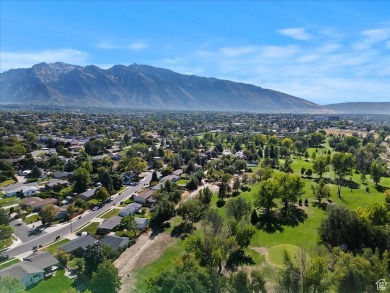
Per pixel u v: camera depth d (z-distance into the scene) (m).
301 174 146.88
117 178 136.38
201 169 157.00
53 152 191.62
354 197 113.12
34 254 76.00
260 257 74.00
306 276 51.75
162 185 130.12
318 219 94.69
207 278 53.31
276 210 102.62
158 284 51.88
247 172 159.25
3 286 55.94
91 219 102.50
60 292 62.94
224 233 75.00
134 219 94.88
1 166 147.62
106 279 58.41
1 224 88.56
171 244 82.94
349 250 72.00
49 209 97.88
